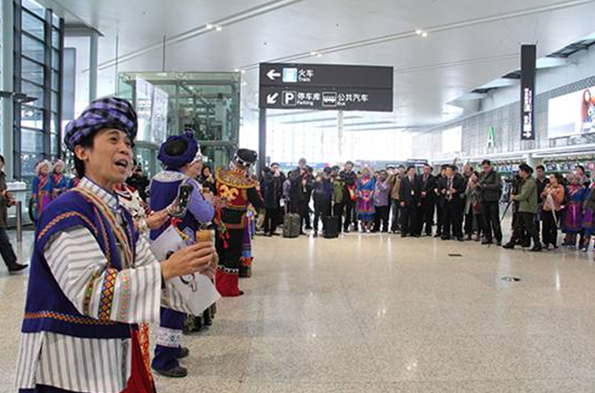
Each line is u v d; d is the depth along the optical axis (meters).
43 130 12.09
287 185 10.92
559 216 9.35
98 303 1.06
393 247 8.88
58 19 12.30
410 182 10.70
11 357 3.21
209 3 10.84
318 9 11.05
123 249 1.25
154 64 17.11
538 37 12.96
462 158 30.88
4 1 9.97
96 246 1.14
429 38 13.25
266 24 12.27
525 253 8.24
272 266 6.79
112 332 1.18
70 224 1.12
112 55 15.72
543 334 3.86
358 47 14.30
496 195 9.27
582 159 18.08
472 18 11.48
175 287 1.43
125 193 2.05
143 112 9.94
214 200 4.38
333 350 3.47
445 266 6.89
